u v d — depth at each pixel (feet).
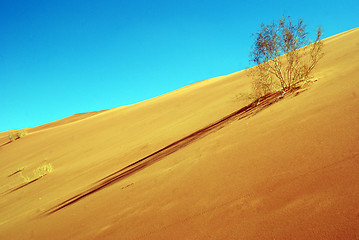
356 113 10.55
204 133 21.29
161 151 23.75
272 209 6.55
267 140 12.11
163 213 9.09
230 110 29.19
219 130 19.13
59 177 33.91
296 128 11.94
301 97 16.98
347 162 7.31
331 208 5.68
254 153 11.20
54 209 17.70
